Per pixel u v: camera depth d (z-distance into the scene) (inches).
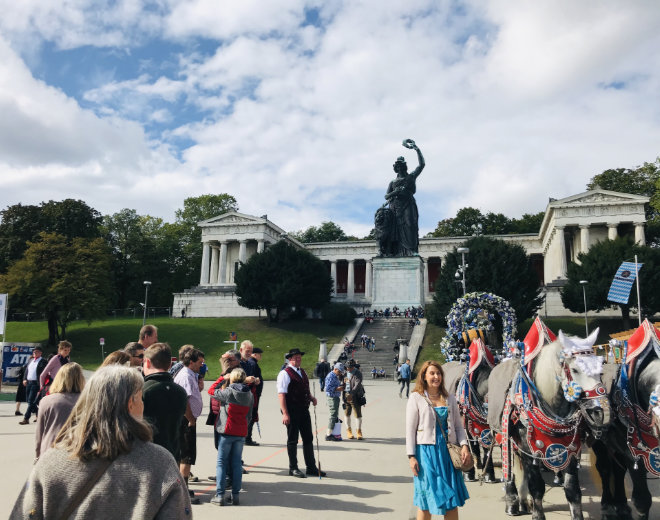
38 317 3575.3
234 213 4141.2
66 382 259.6
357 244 4409.5
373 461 511.2
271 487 404.5
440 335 2605.8
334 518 324.2
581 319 3002.0
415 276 2714.1
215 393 369.7
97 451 123.8
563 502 370.3
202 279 4094.5
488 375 415.2
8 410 947.3
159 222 4569.4
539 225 4724.4
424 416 263.1
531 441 291.7
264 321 3233.3
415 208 2736.2
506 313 516.7
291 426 445.7
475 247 2532.0
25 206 3622.0
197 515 329.7
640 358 295.4
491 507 353.7
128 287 4124.0
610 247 2662.4
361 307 3941.9
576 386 265.6
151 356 285.6
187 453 364.5
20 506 123.7
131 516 121.0
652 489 410.3
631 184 3929.6
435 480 253.0
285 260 3117.6
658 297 2440.9
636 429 287.1
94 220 3811.5
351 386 655.8
